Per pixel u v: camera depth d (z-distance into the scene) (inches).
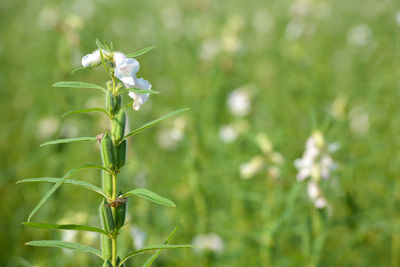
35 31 133.5
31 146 90.6
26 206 76.7
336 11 165.8
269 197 57.7
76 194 79.1
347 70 120.6
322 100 98.0
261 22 154.7
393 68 80.0
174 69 125.8
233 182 70.9
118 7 173.0
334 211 68.3
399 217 63.6
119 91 36.6
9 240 71.9
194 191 63.7
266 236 53.4
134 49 137.5
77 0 149.3
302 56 105.5
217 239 63.1
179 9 163.5
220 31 120.8
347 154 68.2
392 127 77.4
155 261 59.4
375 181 73.0
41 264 57.4
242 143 82.2
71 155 80.0
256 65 129.0
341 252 59.9
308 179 53.9
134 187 63.3
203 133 72.4
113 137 36.6
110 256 37.0
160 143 90.4
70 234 52.7
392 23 92.7
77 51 68.4
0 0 154.9
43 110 81.4
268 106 101.5
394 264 65.2
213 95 93.0
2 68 115.2
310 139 50.4
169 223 69.0
